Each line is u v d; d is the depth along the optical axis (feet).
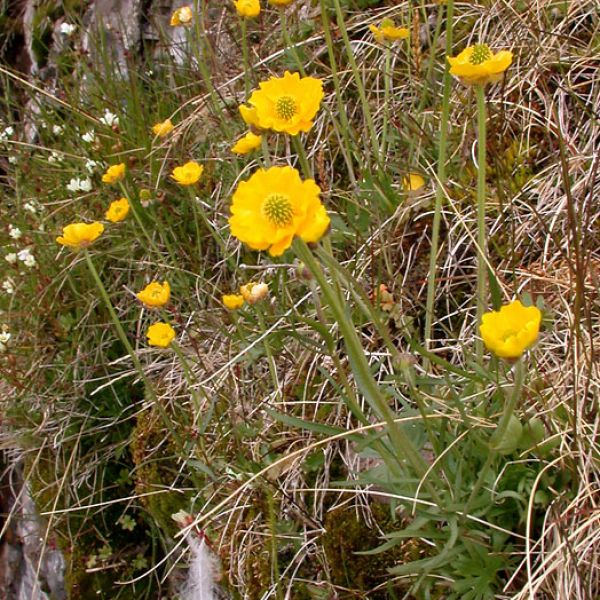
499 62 1.12
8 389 2.08
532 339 0.92
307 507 1.42
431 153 1.67
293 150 1.91
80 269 2.07
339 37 2.02
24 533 2.22
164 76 2.54
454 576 1.16
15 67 3.46
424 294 1.52
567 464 1.15
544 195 1.51
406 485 1.19
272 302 1.70
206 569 1.52
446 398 1.30
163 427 1.75
